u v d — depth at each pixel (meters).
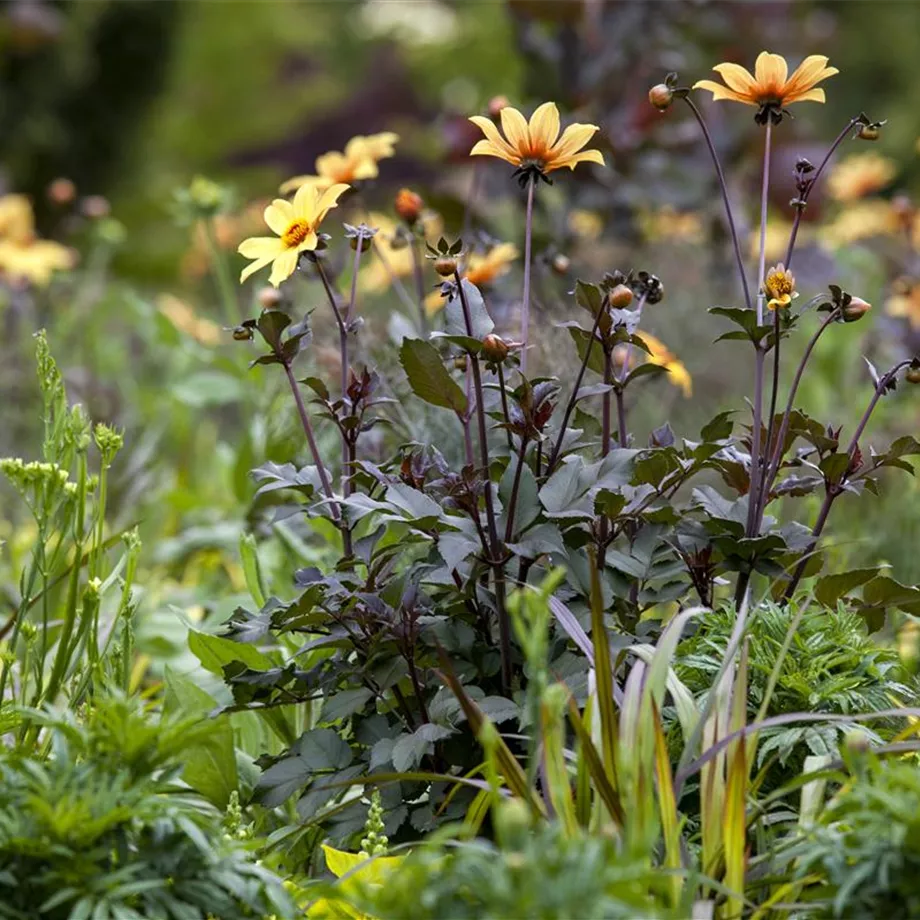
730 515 2.89
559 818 2.63
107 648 2.95
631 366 3.04
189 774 2.89
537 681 2.58
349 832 2.84
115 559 3.61
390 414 3.31
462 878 2.52
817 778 2.68
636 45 4.71
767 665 2.81
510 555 2.82
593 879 2.49
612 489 2.82
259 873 2.63
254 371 3.63
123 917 2.58
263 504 3.46
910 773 2.61
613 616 2.91
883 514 3.46
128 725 2.63
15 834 2.59
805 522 3.44
